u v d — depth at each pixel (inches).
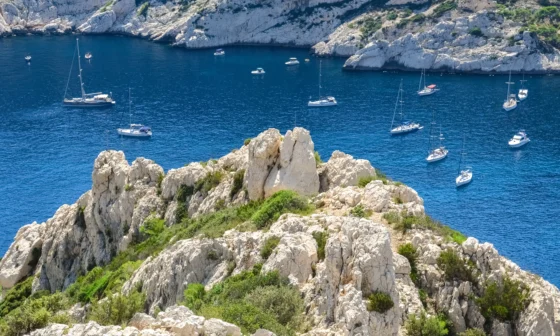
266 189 4867.1
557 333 3132.4
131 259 5196.9
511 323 3144.7
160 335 2340.1
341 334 2694.4
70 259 6373.0
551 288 3280.0
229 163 5861.2
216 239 3917.3
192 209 5649.6
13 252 6702.8
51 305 4308.6
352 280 2842.0
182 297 3745.1
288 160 4845.0
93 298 4640.8
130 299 3481.8
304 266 3280.0
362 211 3811.5
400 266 3243.1
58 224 6584.6
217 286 3491.6
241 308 2938.0
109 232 6181.1
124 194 6127.0
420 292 3238.2
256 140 5004.9
